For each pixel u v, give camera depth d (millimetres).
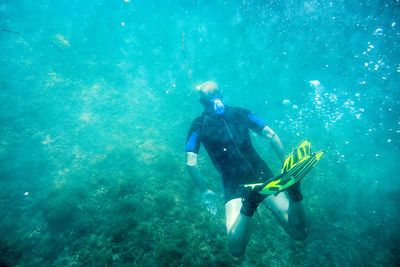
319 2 8336
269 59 7660
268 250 3062
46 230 3398
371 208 3865
